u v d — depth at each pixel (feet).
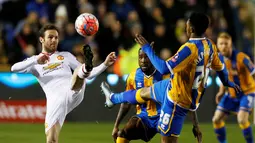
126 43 142.00
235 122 137.90
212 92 134.51
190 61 67.56
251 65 94.27
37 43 139.44
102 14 144.66
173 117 68.90
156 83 71.72
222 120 97.96
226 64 94.79
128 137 72.74
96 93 132.26
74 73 71.56
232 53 94.38
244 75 94.17
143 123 72.64
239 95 95.25
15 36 140.15
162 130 69.82
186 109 68.80
